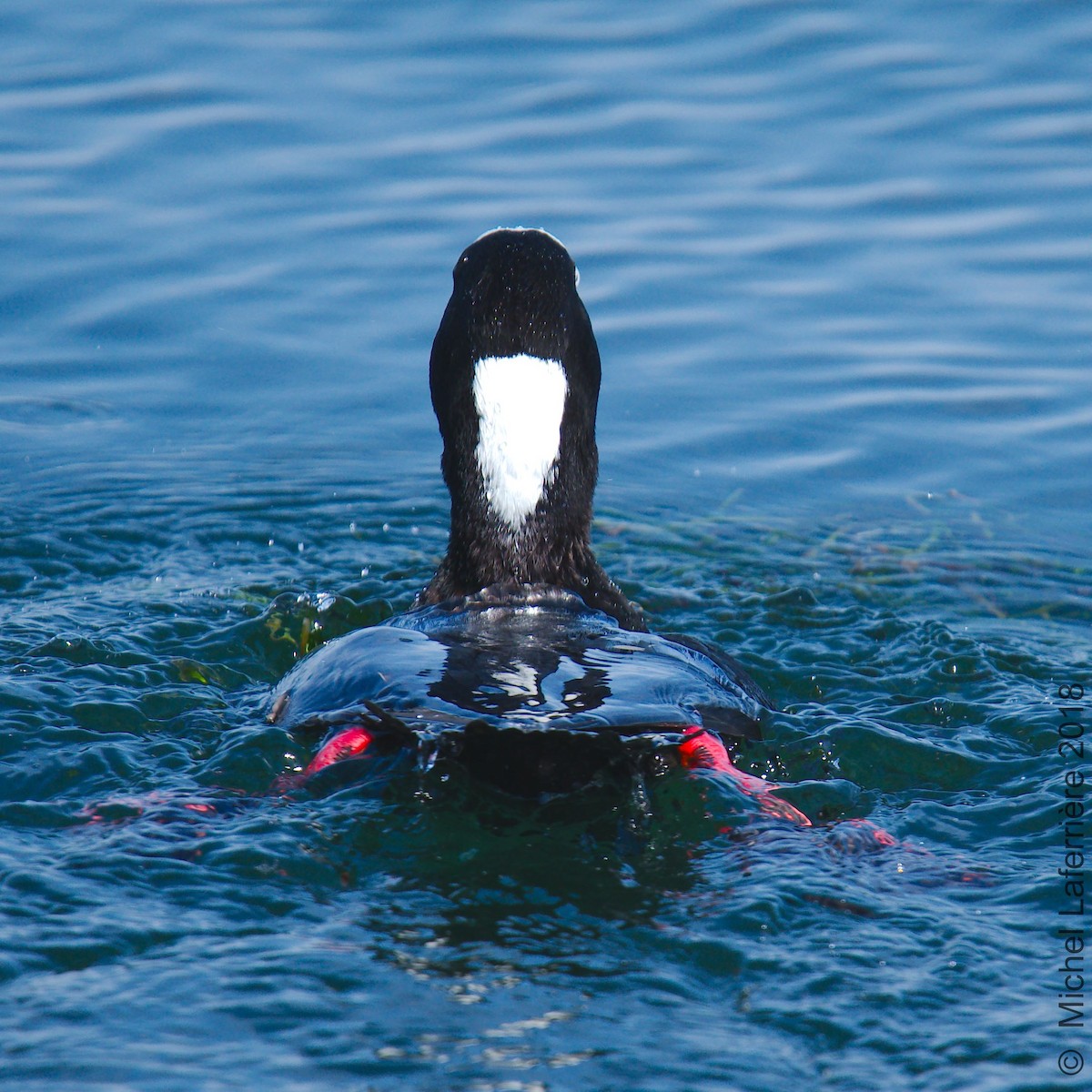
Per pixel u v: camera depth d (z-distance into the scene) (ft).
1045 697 33.37
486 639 29.50
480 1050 20.52
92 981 21.79
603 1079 20.08
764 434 47.88
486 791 26.48
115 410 49.24
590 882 24.63
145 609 38.09
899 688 34.37
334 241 55.16
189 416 49.24
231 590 39.58
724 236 55.42
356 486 46.24
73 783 28.17
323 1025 20.92
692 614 38.86
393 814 26.18
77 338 51.60
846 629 37.83
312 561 41.91
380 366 50.80
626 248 54.65
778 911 23.86
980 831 27.37
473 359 32.94
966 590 40.75
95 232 55.36
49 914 23.32
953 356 50.16
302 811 26.35
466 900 24.04
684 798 26.86
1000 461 46.24
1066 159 58.29
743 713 28.86
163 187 57.62
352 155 59.47
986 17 66.95
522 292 32.76
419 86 63.57
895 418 48.08
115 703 31.09
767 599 39.70
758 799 26.99
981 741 30.91
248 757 28.37
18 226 55.26
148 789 27.94
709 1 69.46
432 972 22.15
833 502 45.21
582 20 68.64
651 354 50.88
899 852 26.07
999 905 24.53
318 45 66.80
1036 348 50.34
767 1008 21.72
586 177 58.18
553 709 25.59
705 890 24.47
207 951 22.57
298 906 23.84
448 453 33.83
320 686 28.73
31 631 35.78
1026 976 22.57
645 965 22.50
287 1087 19.74
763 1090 20.04
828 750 30.07
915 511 44.73
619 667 27.94
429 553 42.63
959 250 54.44
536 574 33.12
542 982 22.00
